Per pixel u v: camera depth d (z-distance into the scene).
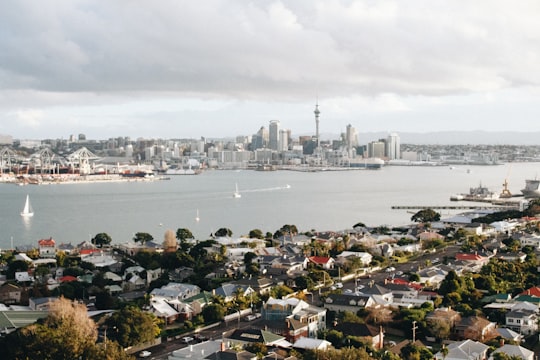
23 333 147.50
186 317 187.75
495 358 142.12
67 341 134.62
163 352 156.12
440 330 163.25
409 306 190.62
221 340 154.12
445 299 195.88
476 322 165.62
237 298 195.38
